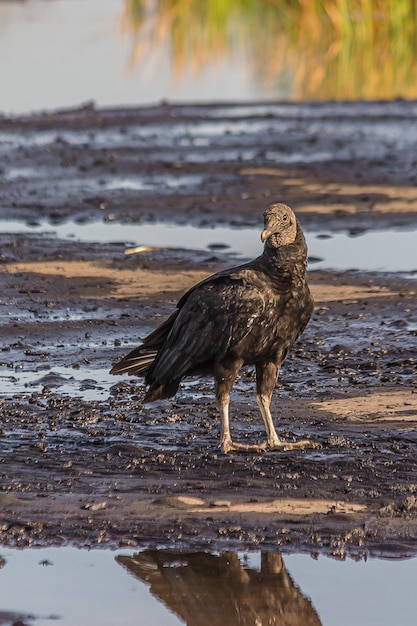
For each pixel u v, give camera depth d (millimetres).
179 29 43062
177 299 14977
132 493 8758
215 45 40812
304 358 12430
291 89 33438
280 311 9594
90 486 8906
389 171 22625
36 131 27609
